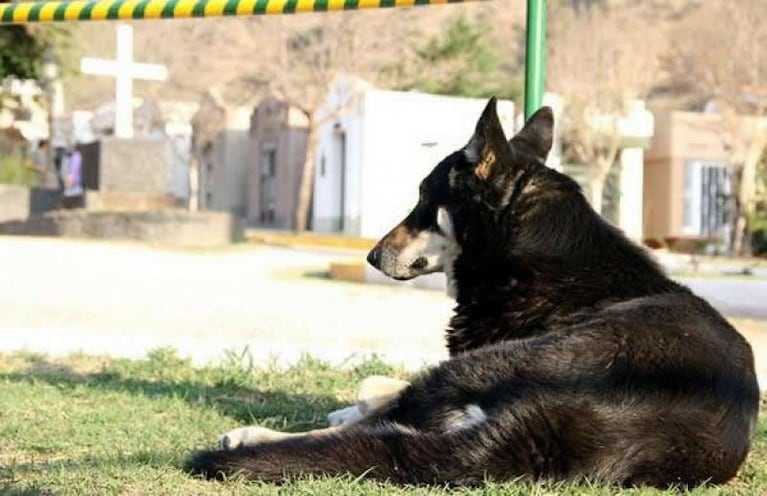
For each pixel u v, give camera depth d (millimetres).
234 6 6910
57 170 41969
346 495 4078
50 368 8320
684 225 42562
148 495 4238
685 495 4230
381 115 28578
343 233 35062
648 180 43375
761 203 36719
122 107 33188
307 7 6730
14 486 4332
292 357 8711
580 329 4469
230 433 4801
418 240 5395
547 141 5594
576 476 4152
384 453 4297
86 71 31156
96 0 7422
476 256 5207
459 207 5258
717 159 42531
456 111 22312
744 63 39750
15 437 5488
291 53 38719
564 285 4965
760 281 17375
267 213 45844
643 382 4246
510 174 5137
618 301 4863
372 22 38281
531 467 4152
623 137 38562
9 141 43500
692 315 4621
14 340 9219
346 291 15906
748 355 4676
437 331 11539
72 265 17859
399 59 38406
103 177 33594
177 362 8461
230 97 45562
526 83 6633
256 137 46281
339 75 37344
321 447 4367
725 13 41844
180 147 49094
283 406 6746
